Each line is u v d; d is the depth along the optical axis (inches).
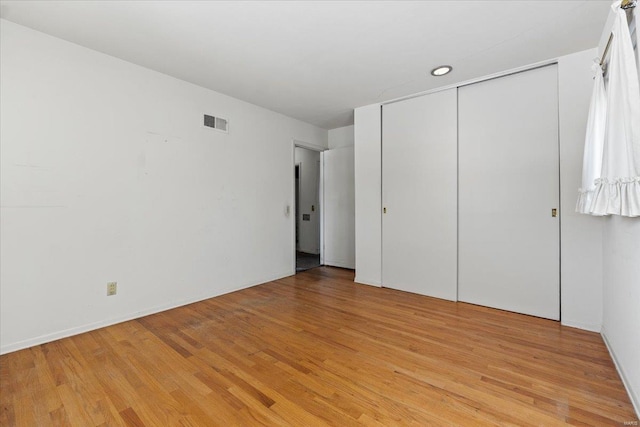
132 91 105.0
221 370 73.0
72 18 79.4
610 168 61.2
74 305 92.3
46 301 87.1
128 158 104.0
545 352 81.2
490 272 116.5
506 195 112.3
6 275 80.7
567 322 98.7
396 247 142.4
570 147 97.4
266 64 106.0
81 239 93.6
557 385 66.3
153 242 111.0
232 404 60.7
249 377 70.1
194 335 92.7
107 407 59.8
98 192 97.0
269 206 158.4
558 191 101.7
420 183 134.0
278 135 163.5
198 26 83.1
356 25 82.7
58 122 88.9
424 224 133.1
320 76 116.3
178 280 118.7
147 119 109.0
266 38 89.2
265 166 156.0
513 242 111.0
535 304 106.7
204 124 127.4
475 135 119.2
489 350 82.6
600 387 65.4
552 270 103.2
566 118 98.1
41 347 84.1
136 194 106.1
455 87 123.4
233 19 79.9
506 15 78.2
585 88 94.7
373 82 121.5
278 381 68.6
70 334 91.4
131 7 74.8
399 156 140.6
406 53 98.0
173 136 116.7
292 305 120.7
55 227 88.5
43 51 86.2
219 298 129.9
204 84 124.0
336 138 196.2
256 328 98.1
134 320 104.5
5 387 65.9
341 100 143.3
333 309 116.0
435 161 129.6
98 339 89.5
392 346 85.4
